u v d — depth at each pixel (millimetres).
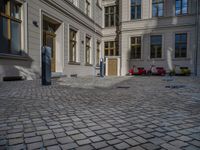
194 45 18719
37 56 11062
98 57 24016
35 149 2082
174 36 19500
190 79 13445
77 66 16734
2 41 8789
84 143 2252
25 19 9945
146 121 3131
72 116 3391
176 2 19453
